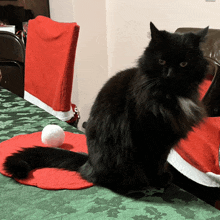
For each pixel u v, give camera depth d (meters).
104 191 0.73
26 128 1.15
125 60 2.98
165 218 0.61
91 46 3.14
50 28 1.62
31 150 0.86
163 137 0.77
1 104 1.45
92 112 0.88
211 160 1.30
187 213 0.63
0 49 2.20
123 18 2.88
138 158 0.80
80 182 0.76
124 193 0.72
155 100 0.75
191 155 1.32
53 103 1.56
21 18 3.02
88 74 3.23
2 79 2.25
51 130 0.98
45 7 3.11
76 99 3.30
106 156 0.80
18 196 0.70
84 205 0.66
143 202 0.68
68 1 2.96
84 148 0.98
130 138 0.78
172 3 2.35
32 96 1.78
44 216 0.62
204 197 1.51
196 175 1.30
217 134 1.32
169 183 0.78
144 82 0.77
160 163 0.82
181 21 2.32
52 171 0.81
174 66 0.77
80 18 3.00
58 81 1.51
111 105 0.82
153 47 0.81
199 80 0.81
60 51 1.51
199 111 0.84
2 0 2.88
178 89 0.77
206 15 2.10
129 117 0.77
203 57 0.83
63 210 0.64
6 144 0.99
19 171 0.77
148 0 2.56
